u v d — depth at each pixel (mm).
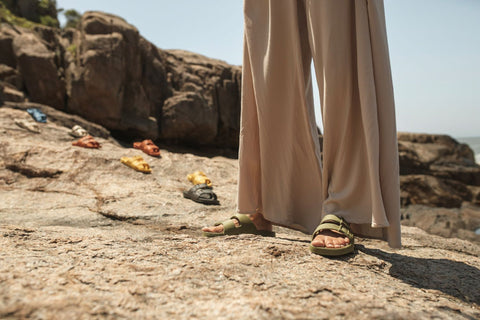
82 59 12398
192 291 1359
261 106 2193
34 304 1143
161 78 15016
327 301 1321
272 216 2285
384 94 1813
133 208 3719
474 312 1417
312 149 2158
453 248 2662
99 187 4648
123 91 13133
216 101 16641
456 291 1663
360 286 1514
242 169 2299
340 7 1845
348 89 1888
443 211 13180
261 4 2207
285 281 1499
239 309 1215
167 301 1272
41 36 13148
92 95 12391
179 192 4773
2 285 1251
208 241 2021
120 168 5516
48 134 7234
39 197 4180
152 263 1626
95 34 13000
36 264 1499
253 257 1759
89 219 3344
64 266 1510
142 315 1165
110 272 1487
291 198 2254
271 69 2150
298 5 2148
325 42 1875
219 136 16969
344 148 1938
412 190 16453
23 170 4902
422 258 2104
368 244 2723
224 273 1554
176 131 14938
